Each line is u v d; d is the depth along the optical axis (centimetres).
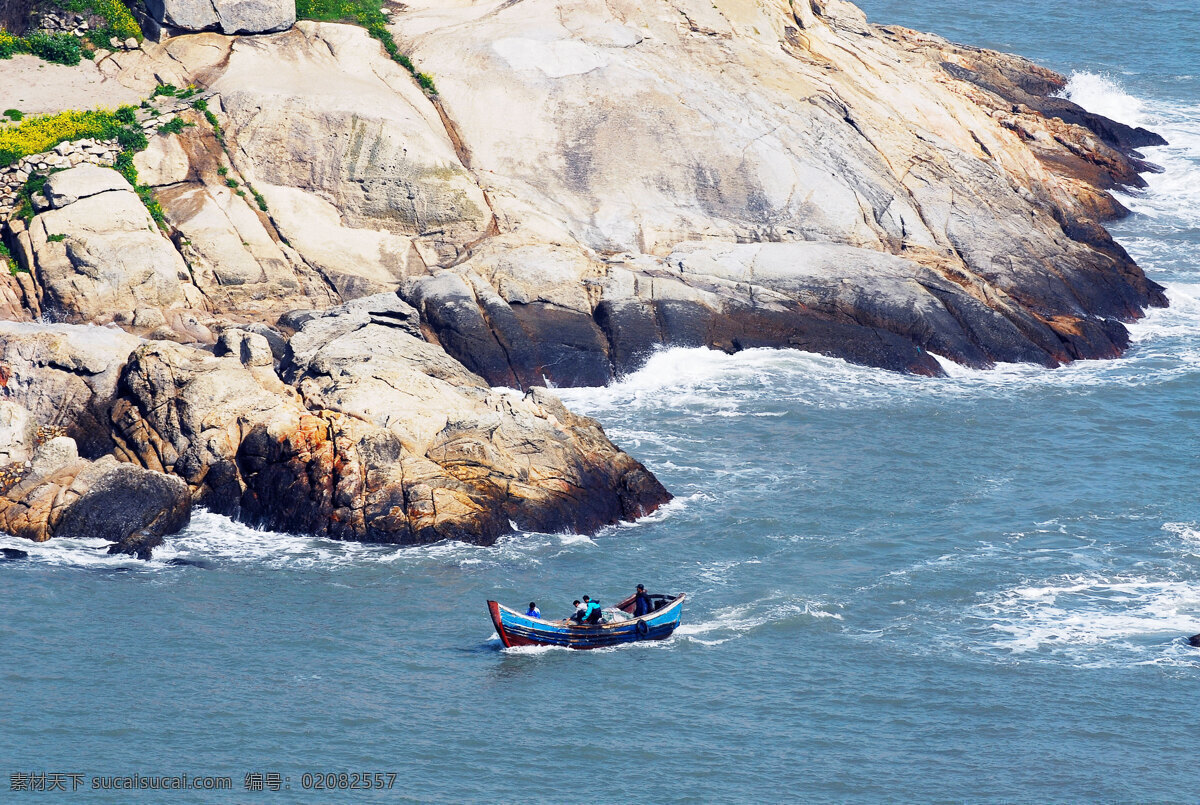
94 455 18762
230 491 18138
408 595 16212
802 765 13000
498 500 17988
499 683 14438
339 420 18312
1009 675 14675
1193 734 13575
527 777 12706
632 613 15725
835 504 18862
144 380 18762
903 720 13825
